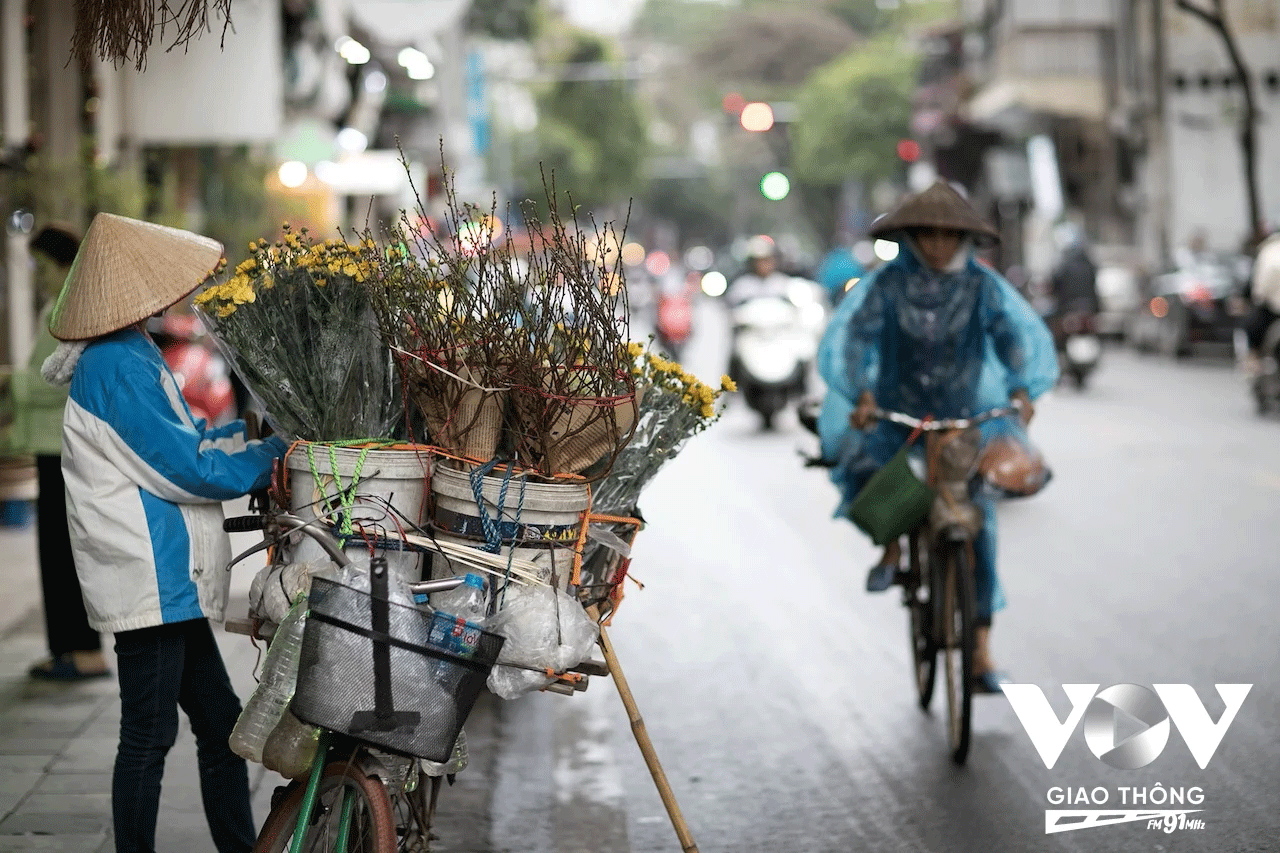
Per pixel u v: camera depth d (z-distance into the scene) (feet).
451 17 77.20
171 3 35.88
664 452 19.98
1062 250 100.48
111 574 20.22
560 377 18.33
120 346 20.38
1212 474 63.05
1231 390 97.04
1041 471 30.09
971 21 216.74
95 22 21.04
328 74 87.10
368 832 18.08
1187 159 159.33
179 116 66.74
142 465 20.03
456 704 17.11
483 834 25.12
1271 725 30.40
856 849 24.54
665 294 138.31
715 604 42.24
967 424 30.01
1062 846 24.54
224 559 20.98
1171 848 24.35
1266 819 25.46
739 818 26.03
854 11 459.32
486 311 18.47
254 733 18.24
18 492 52.70
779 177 119.96
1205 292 116.16
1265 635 37.19
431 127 133.08
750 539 52.21
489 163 273.33
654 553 49.78
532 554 18.35
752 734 30.68
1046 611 40.16
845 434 31.71
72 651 32.78
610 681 34.58
